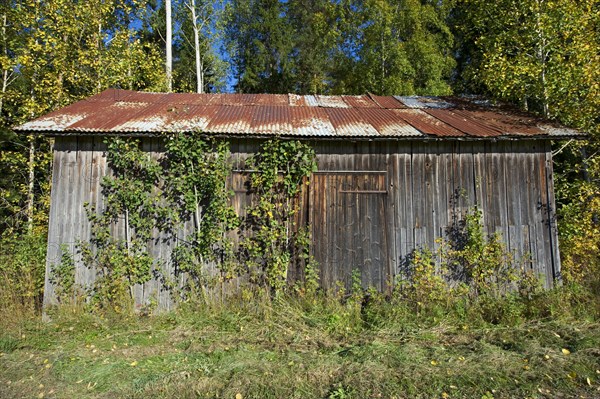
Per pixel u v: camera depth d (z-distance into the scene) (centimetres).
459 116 822
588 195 818
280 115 796
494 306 671
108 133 682
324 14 2036
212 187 705
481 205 739
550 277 733
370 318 657
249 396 426
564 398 419
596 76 867
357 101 955
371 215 732
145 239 713
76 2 1246
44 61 1152
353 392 429
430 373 464
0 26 1215
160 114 776
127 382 462
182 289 712
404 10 1609
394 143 743
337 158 736
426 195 738
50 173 1234
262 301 679
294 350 546
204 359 522
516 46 1019
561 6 886
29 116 1155
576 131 725
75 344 584
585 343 534
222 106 860
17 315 658
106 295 693
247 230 722
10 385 461
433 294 695
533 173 751
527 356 511
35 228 1082
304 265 720
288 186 716
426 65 1548
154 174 710
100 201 711
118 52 1270
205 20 1820
